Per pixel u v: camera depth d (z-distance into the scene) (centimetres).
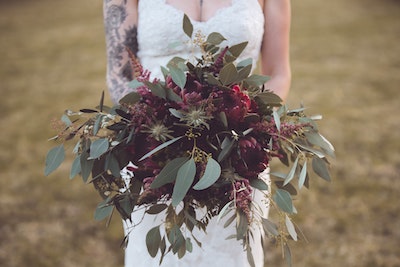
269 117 196
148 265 231
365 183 495
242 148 186
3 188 511
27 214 463
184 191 177
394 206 456
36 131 662
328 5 1414
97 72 927
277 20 246
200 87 189
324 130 621
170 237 190
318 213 447
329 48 1020
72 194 494
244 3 238
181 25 233
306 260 387
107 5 241
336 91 773
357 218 440
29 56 1058
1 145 619
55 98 795
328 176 200
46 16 1430
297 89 789
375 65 902
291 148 195
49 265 391
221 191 186
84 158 192
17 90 845
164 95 187
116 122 192
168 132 184
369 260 387
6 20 1405
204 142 186
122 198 195
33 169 550
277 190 192
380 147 572
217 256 226
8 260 397
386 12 1302
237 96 187
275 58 248
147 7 238
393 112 681
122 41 240
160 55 237
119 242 418
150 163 187
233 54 201
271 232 192
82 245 416
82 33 1227
